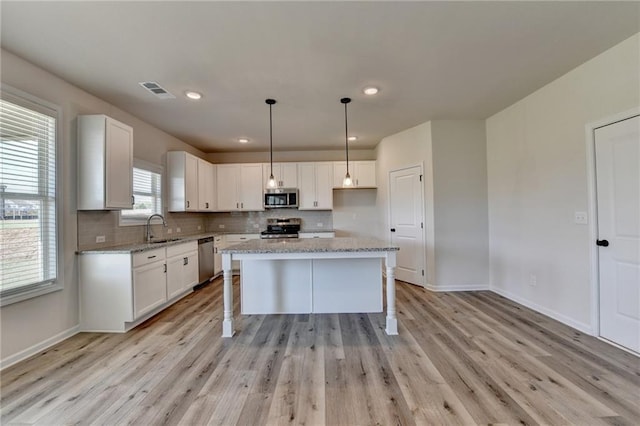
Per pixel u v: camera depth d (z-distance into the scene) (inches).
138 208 153.2
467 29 82.7
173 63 98.3
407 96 128.6
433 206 162.6
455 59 98.7
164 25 78.4
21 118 93.7
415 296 153.8
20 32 80.1
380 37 85.6
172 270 144.2
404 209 183.0
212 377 80.7
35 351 95.0
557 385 74.9
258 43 87.6
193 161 189.8
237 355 93.4
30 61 94.9
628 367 82.4
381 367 85.0
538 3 72.9
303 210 232.7
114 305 113.0
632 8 75.0
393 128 176.6
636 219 89.4
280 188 219.5
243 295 131.9
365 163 220.4
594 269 101.6
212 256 195.2
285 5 71.6
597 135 99.7
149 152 161.5
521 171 136.1
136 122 150.9
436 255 162.7
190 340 104.9
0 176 87.6
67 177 108.8
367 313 131.0
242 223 233.5
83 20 75.7
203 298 157.1
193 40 85.5
